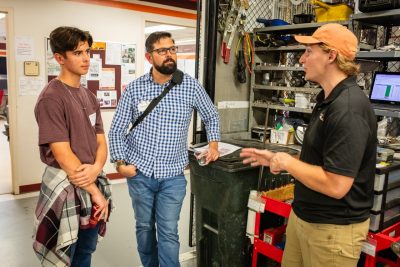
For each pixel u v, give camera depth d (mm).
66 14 4500
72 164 1749
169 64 2061
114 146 2207
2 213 3846
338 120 1328
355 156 1301
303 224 1561
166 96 2137
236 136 3004
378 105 2377
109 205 2039
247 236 2289
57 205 1753
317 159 1467
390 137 2418
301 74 2926
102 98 4910
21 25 4215
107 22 4824
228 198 2219
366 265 1771
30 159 4496
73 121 1789
